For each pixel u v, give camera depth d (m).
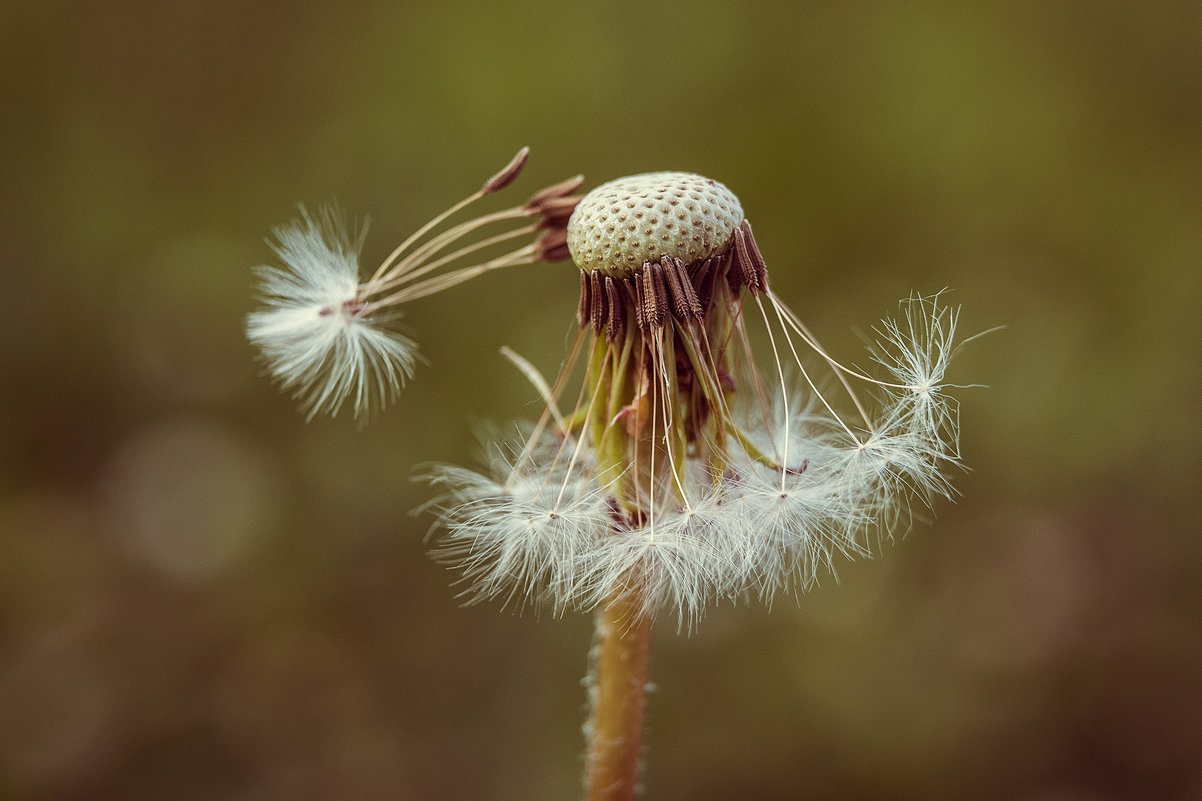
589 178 0.52
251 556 0.51
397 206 0.52
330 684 0.47
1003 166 0.51
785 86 0.52
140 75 0.55
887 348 0.25
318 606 0.49
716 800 0.42
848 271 0.51
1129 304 0.50
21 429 0.53
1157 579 0.46
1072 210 0.51
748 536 0.25
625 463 0.24
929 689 0.44
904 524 0.46
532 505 0.25
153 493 0.52
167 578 0.51
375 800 0.44
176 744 0.46
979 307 0.49
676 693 0.44
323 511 0.50
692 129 0.52
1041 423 0.47
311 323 0.25
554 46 0.52
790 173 0.51
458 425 0.49
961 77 0.51
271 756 0.45
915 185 0.51
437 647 0.47
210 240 0.54
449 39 0.53
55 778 0.44
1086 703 0.45
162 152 0.55
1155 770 0.43
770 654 0.45
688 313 0.24
